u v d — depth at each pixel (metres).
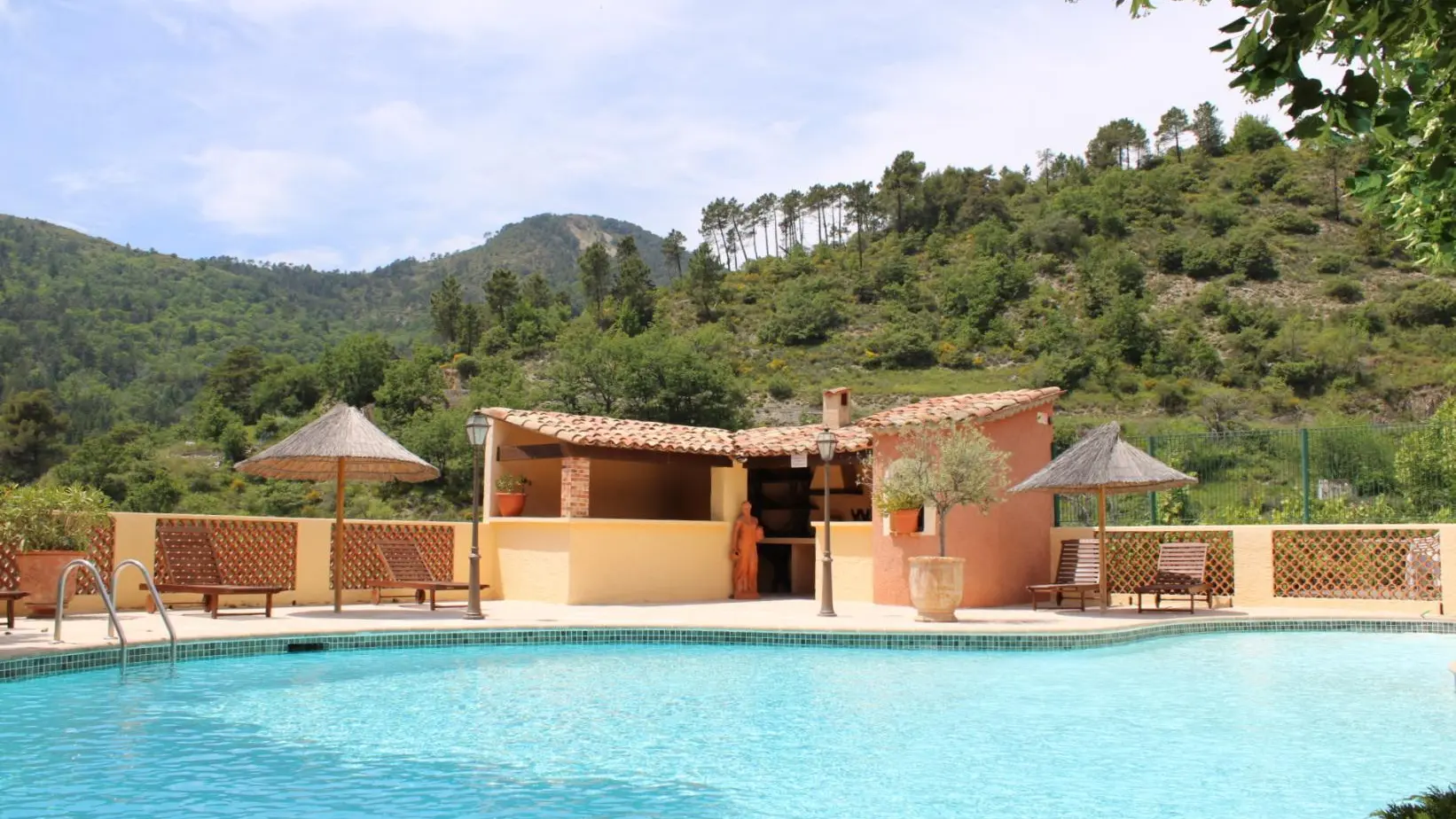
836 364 89.50
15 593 10.98
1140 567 17.09
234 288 182.25
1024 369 85.31
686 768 6.14
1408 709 8.16
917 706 8.30
